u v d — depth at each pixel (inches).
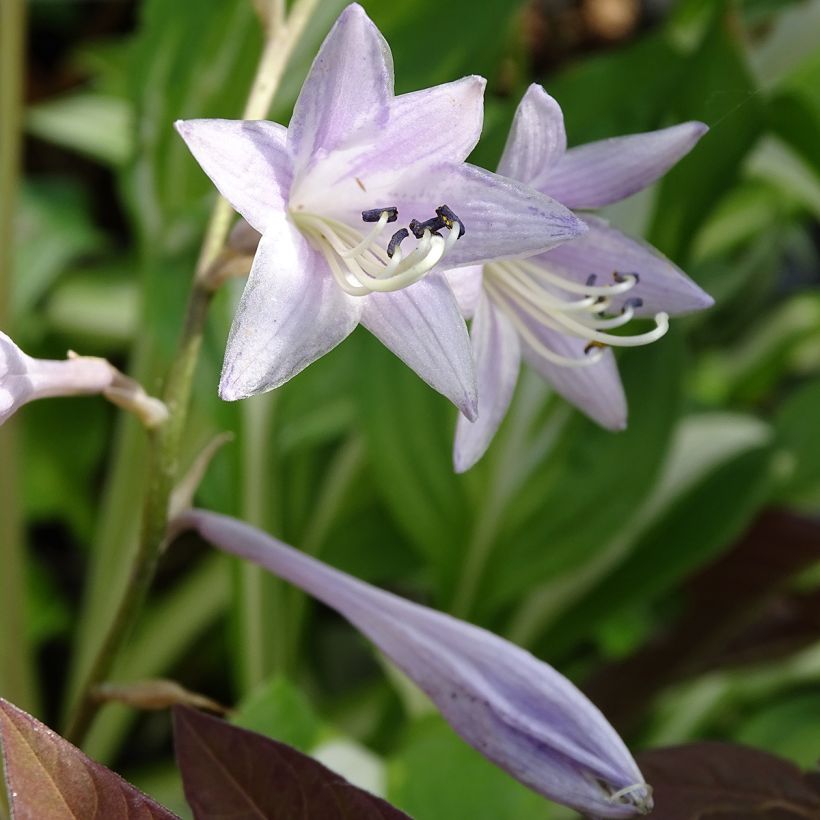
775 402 19.2
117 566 14.5
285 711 11.9
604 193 10.1
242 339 9.2
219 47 13.5
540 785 10.1
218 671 16.4
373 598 10.4
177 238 13.6
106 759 14.7
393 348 9.6
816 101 14.1
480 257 9.6
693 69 12.9
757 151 15.8
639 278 10.3
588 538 13.5
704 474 14.3
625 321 10.3
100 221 20.7
